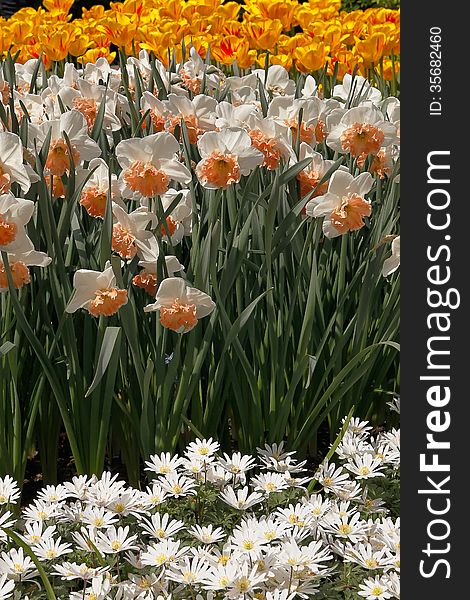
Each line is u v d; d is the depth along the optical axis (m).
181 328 1.59
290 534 1.46
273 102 1.85
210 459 1.59
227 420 1.81
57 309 1.66
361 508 1.56
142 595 1.39
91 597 1.37
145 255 1.63
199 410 1.76
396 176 1.83
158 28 2.50
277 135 1.72
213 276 1.65
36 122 1.93
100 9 3.02
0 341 1.67
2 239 1.51
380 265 1.74
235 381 1.73
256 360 1.75
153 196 1.62
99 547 1.43
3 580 1.36
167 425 1.71
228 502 1.51
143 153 1.61
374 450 1.67
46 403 1.79
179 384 1.70
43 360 1.64
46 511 1.50
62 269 1.64
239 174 1.60
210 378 1.73
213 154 1.61
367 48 2.58
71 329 1.67
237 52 2.51
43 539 1.44
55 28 2.65
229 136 1.62
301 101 1.83
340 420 1.86
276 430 1.75
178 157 1.83
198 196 1.86
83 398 1.70
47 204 1.62
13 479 1.72
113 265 1.58
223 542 1.48
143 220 1.61
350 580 1.43
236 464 1.59
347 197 1.66
